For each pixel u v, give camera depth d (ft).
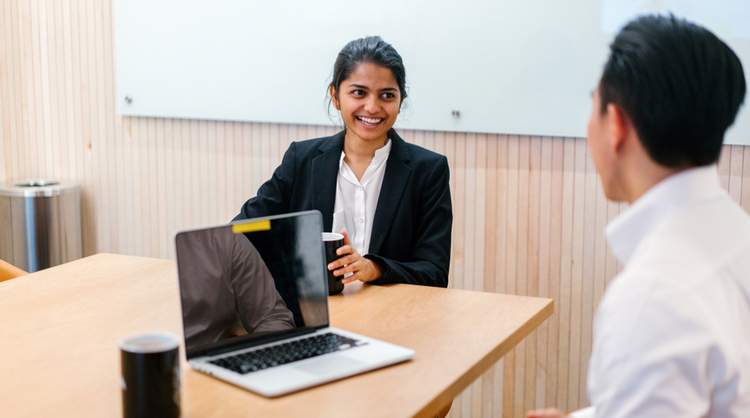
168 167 10.67
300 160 6.57
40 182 11.20
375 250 6.17
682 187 2.49
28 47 11.28
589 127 2.82
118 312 4.73
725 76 2.50
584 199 8.32
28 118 11.50
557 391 8.75
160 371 3.00
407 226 6.26
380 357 3.76
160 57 10.28
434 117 8.81
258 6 9.55
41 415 3.12
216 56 9.93
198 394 3.34
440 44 8.63
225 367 3.60
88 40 10.85
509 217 8.73
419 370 3.66
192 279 3.81
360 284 5.49
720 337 2.18
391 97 6.01
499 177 8.71
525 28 8.19
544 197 8.52
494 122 8.52
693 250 2.35
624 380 2.22
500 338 4.20
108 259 6.25
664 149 2.52
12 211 10.60
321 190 6.36
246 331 3.99
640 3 7.61
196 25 9.97
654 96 2.48
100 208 11.30
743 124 7.43
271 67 9.61
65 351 3.97
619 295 2.32
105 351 3.97
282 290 4.19
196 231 3.92
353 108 5.98
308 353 3.82
